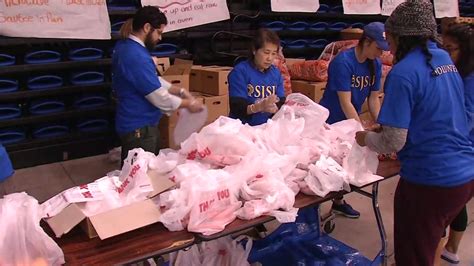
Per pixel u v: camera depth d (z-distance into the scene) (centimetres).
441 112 151
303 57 493
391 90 149
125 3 377
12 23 309
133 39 232
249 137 177
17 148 362
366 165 183
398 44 156
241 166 161
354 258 214
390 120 149
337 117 253
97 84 380
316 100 394
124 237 140
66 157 386
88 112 385
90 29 337
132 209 142
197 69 374
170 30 355
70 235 142
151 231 144
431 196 158
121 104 240
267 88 242
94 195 145
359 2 459
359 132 175
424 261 168
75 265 126
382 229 210
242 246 194
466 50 188
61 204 145
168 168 158
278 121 187
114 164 379
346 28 505
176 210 143
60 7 322
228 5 424
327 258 213
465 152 159
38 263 123
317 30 481
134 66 225
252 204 152
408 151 160
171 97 237
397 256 176
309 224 235
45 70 364
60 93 368
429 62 149
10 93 346
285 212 154
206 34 411
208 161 168
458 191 157
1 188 165
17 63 349
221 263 184
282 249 219
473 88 187
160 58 373
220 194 150
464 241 267
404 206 167
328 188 170
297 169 175
